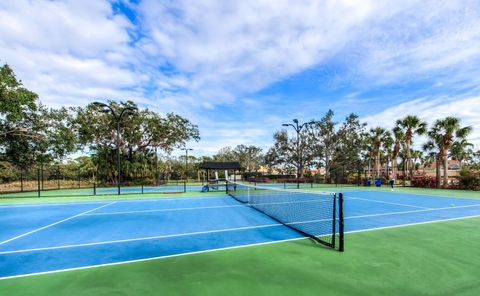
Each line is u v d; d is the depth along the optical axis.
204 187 21.70
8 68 20.28
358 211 10.34
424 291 3.51
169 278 4.01
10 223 8.53
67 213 10.54
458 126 24.19
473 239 6.14
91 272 4.28
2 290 3.64
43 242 6.17
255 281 3.85
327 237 6.33
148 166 35.69
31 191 23.19
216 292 3.51
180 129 37.50
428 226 7.61
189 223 8.27
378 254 5.05
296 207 10.81
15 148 23.20
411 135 31.34
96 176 33.81
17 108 19.86
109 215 9.95
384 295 3.39
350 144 39.94
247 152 66.62
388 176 34.34
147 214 10.11
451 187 23.52
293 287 3.64
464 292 3.48
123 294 3.49
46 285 3.79
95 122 32.25
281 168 50.47
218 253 5.22
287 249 5.44
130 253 5.28
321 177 40.25
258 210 10.94
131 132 34.06
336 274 4.09
